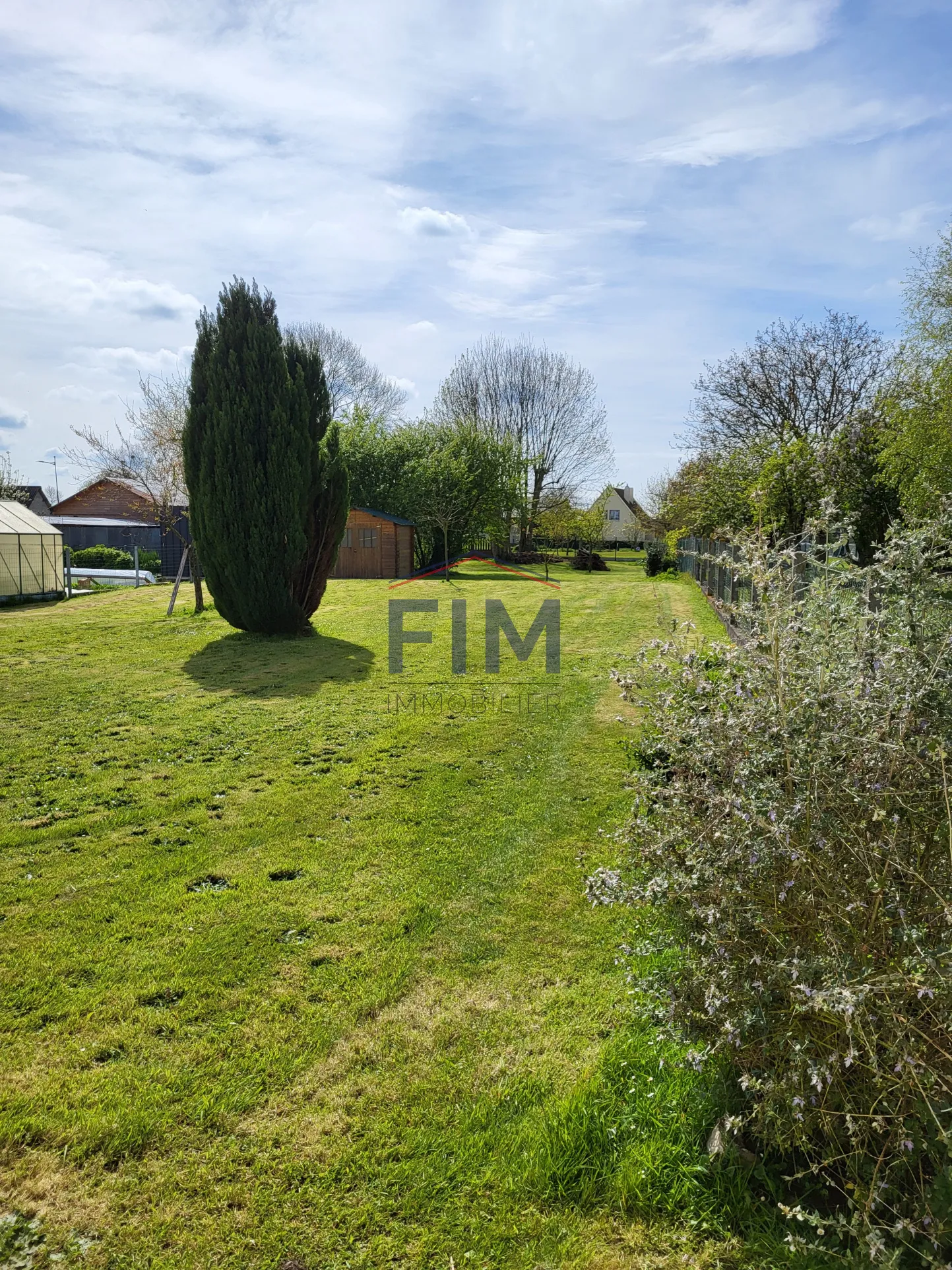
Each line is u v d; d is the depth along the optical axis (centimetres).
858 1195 186
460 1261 201
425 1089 266
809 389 2928
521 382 4438
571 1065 278
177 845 483
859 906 206
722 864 230
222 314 1191
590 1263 199
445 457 3200
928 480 1314
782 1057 214
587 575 3212
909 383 1494
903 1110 192
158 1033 299
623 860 287
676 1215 212
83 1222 214
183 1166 234
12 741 709
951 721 229
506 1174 228
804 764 232
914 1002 195
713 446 2917
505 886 425
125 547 3722
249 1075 274
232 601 1282
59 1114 254
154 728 755
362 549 2841
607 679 977
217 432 1199
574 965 347
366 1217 215
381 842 486
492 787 585
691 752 265
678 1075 254
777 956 219
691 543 2594
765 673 255
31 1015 309
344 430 3153
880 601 268
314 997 323
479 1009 314
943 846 216
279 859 462
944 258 1502
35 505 4747
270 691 919
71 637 1292
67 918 390
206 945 364
